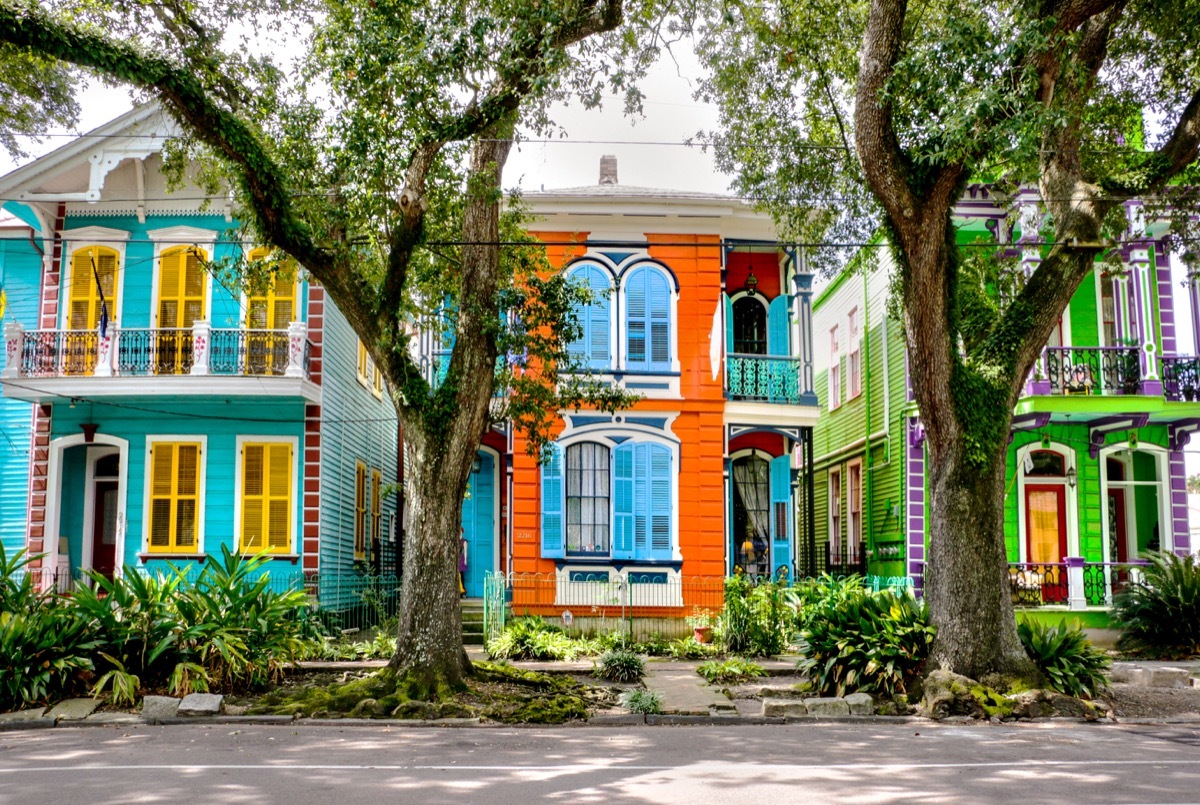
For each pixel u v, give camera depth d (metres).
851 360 26.47
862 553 24.28
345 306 13.26
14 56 15.14
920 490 21.27
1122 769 8.80
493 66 12.49
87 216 20.48
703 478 20.89
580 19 13.10
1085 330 21.22
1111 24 13.64
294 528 19.92
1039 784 8.09
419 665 12.70
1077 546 20.94
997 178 19.16
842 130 15.74
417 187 13.10
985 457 13.22
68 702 12.07
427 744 10.15
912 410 21.36
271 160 12.70
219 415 20.17
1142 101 15.59
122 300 20.33
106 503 21.19
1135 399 19.81
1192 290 21.62
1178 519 21.22
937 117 12.02
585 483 20.98
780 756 9.46
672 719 12.03
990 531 13.20
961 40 11.43
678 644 18.75
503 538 22.91
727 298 22.08
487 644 18.30
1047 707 12.28
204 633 12.88
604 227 21.33
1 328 20.56
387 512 27.55
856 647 13.31
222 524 19.92
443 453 13.20
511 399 14.51
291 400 20.19
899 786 7.97
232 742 10.18
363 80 12.34
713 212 21.12
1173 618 18.77
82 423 20.12
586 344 21.08
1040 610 20.06
